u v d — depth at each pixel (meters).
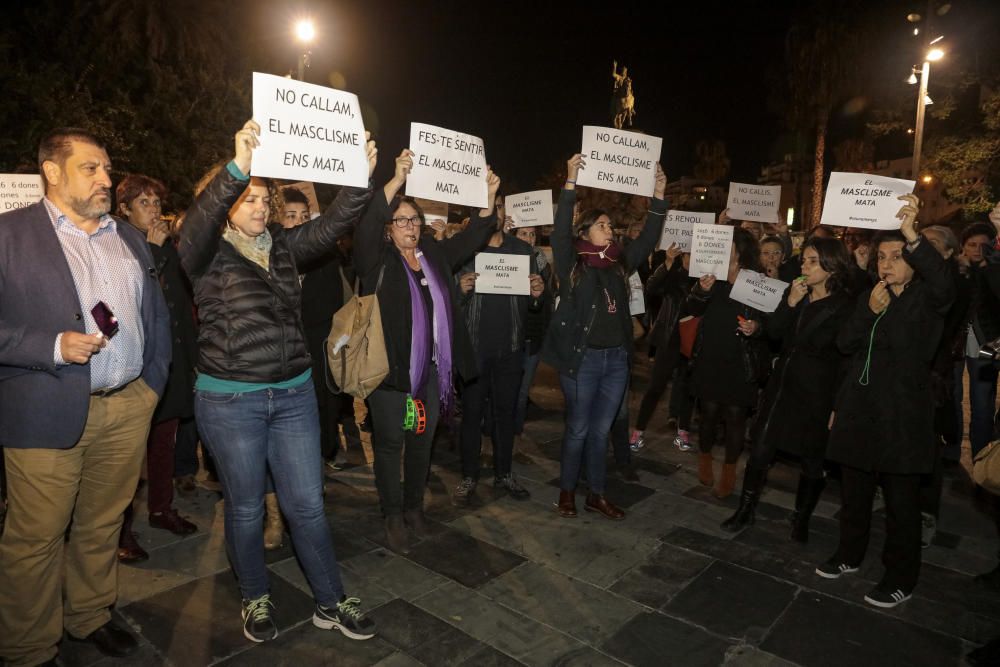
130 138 14.04
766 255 5.04
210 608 3.27
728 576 3.68
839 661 2.97
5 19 13.57
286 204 4.28
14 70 12.21
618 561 3.82
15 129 12.20
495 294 4.51
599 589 3.52
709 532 4.22
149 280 2.91
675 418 6.23
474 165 3.96
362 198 2.98
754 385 4.61
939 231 4.03
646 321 7.01
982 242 4.91
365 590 3.46
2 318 2.51
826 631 3.19
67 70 13.98
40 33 14.01
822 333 3.88
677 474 5.24
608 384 4.32
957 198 18.47
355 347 3.38
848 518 3.65
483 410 4.59
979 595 3.53
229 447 2.77
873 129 20.55
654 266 8.73
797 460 4.19
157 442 3.95
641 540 4.09
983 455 2.99
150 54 15.23
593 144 4.31
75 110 12.58
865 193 3.74
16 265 2.48
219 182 2.51
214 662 2.88
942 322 3.30
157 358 2.96
